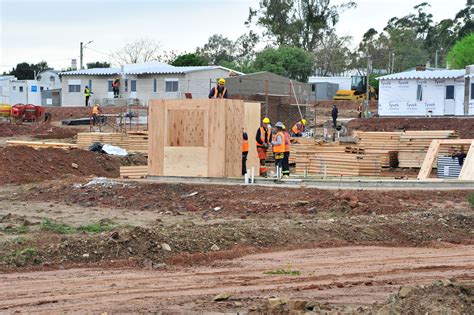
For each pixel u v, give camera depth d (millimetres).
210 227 21125
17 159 36500
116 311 13273
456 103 62719
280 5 125688
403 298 12742
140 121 68188
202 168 31719
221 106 31406
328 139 48938
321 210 25891
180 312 13156
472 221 24094
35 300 14125
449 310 11883
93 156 41281
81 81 84938
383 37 128125
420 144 41312
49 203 28562
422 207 26688
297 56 108750
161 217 25125
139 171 34281
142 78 80875
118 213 26062
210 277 16469
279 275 16734
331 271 17312
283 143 32125
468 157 34281
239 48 131125
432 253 20062
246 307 13531
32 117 72688
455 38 141500
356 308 12938
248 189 28859
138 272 17000
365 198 27141
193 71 78812
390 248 20750
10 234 20375
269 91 63781
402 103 65000
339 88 103438
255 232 20750
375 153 39031
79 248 18156
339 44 126250
